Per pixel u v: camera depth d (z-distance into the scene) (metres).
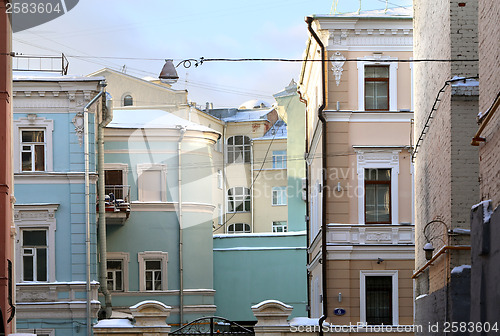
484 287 24.17
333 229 44.66
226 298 66.06
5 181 32.81
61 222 52.12
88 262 51.88
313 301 52.34
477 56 30.03
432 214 34.00
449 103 29.98
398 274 44.59
